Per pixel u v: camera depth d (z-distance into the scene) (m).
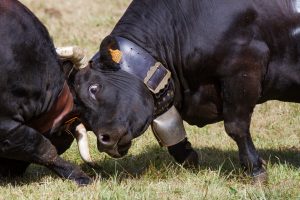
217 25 14.95
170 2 15.26
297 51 15.27
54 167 15.47
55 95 15.34
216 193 14.49
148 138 18.89
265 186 14.98
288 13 15.17
